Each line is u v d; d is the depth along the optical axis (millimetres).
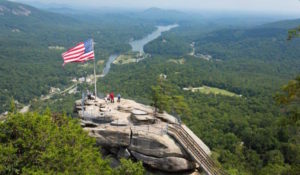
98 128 28703
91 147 23781
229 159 59719
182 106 40094
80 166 19828
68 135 22109
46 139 20500
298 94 16859
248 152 72375
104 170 22328
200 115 107062
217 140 78438
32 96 191250
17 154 19844
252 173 57562
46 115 23578
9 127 20812
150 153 26812
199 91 163625
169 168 26375
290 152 68938
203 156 26828
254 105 122000
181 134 27891
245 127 89625
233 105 126875
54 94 199125
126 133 27688
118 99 35781
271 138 76188
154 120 29594
